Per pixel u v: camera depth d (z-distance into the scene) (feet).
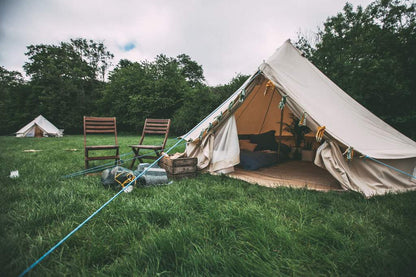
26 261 4.45
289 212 7.13
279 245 5.20
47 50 81.46
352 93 30.27
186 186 9.90
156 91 68.54
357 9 41.88
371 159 9.80
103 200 7.82
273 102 18.81
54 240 5.23
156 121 13.98
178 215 6.70
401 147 11.71
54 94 73.00
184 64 100.68
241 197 8.40
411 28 34.04
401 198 8.61
